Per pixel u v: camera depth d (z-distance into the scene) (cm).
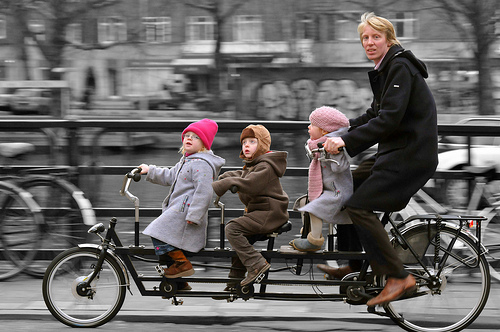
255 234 668
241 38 3391
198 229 675
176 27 3553
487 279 685
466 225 723
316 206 641
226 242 809
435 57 3247
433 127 614
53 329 698
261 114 3366
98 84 3606
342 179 650
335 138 617
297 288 746
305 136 898
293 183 900
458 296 685
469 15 3152
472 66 3238
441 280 678
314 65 3269
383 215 668
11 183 936
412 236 680
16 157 938
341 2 3209
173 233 668
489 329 700
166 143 918
